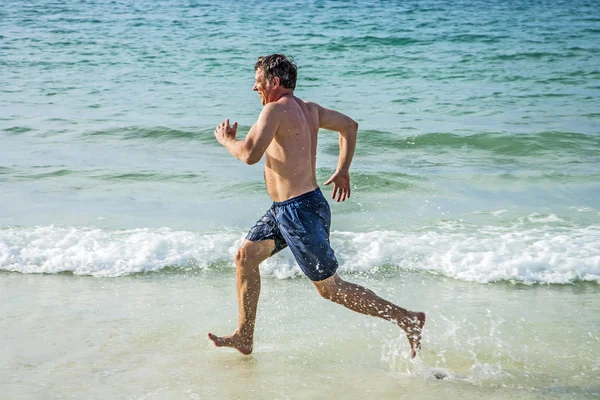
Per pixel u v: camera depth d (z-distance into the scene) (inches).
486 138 375.2
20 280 189.0
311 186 138.2
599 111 462.9
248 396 126.7
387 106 481.1
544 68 641.0
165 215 248.5
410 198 275.0
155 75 601.6
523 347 150.6
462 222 243.0
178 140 382.6
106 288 185.0
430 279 193.6
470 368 140.4
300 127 136.8
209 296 180.9
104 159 338.0
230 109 466.0
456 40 830.5
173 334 156.5
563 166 329.7
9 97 499.8
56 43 772.0
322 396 126.9
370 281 191.9
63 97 503.8
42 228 226.5
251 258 140.9
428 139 378.3
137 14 1058.1
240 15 1074.1
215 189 285.1
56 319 163.2
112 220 241.0
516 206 263.7
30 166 318.0
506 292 184.9
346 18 1053.8
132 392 127.6
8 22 935.7
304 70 637.3
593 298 180.5
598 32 897.5
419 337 141.7
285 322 164.9
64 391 127.4
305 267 137.5
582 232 229.3
